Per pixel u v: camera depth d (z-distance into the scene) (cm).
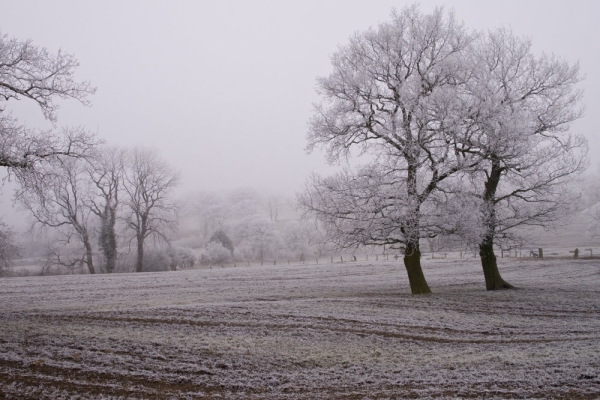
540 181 2211
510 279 3028
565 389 845
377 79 2148
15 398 816
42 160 1557
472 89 2002
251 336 1312
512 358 1063
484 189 2333
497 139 1930
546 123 2230
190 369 998
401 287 2673
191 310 1731
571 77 2217
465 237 1991
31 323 1455
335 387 905
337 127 2138
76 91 1625
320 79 2166
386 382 928
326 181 2089
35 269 5216
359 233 2059
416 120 1922
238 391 883
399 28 2089
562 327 1442
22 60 1506
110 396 840
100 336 1269
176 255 5788
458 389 872
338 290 2573
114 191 5244
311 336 1323
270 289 2703
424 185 1995
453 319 1570
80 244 5456
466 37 2109
